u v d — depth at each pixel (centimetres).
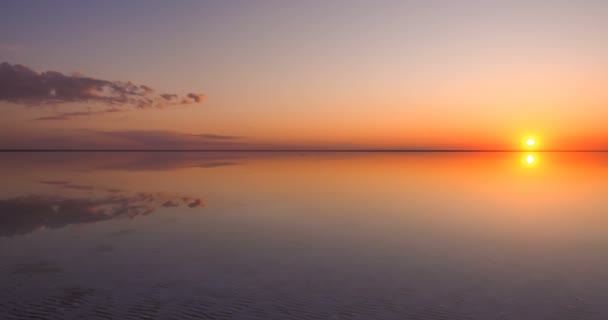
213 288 1097
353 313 941
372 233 1723
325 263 1316
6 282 1137
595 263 1313
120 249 1472
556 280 1160
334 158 11194
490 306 983
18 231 1739
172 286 1111
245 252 1438
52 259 1350
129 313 940
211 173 4816
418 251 1453
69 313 938
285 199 2667
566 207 2355
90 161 8175
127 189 3158
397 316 927
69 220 1967
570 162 8431
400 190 3166
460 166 6588
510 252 1444
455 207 2355
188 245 1530
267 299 1023
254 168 5869
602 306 984
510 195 2856
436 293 1064
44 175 4422
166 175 4494
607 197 2753
